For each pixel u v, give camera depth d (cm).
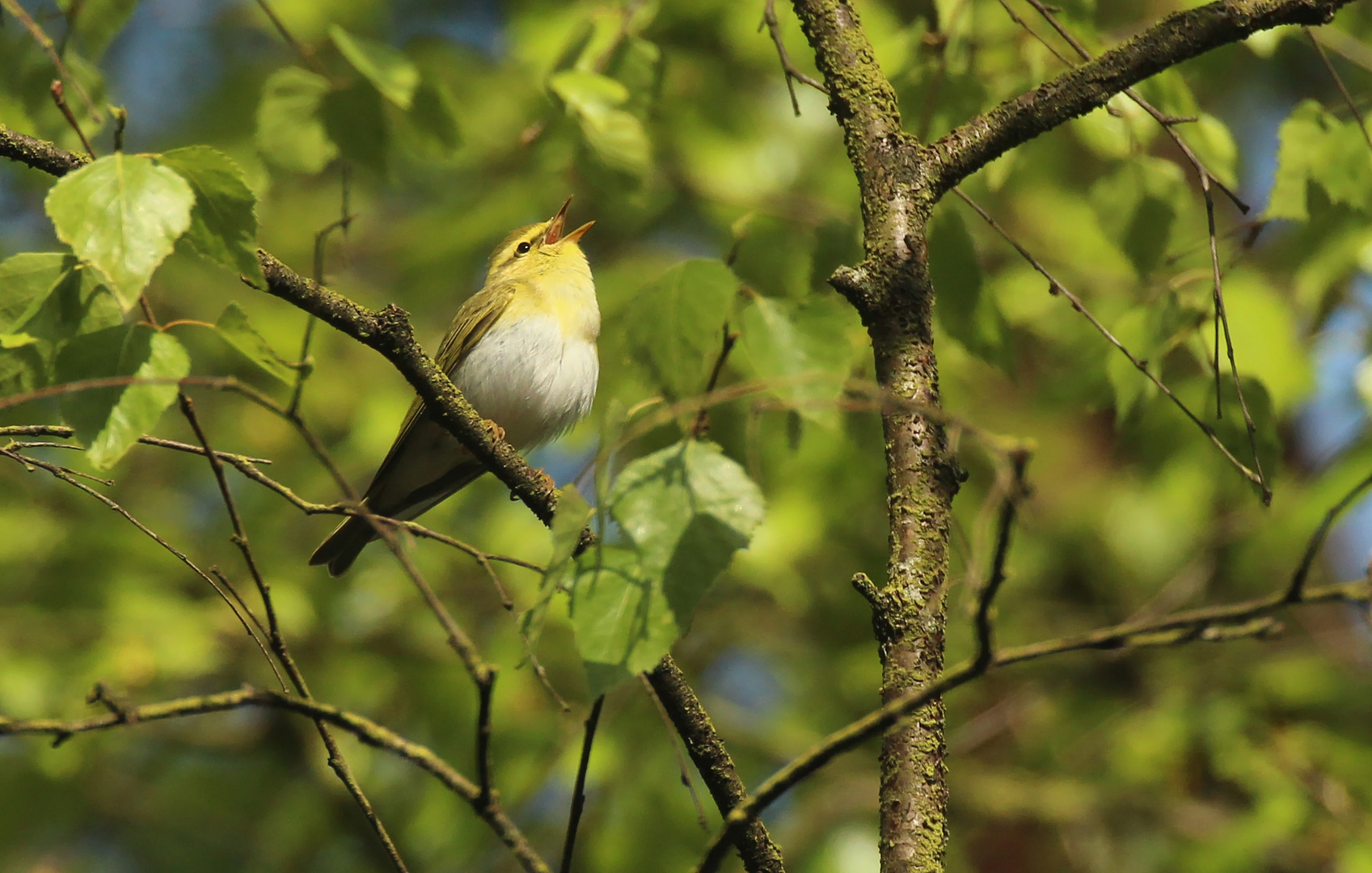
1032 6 620
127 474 1359
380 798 1296
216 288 1425
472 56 1506
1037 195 1414
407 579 1319
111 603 1177
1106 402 843
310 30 1434
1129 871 1232
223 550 1269
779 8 1238
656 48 823
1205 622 349
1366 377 1116
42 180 1265
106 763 1359
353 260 1556
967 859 1366
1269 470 706
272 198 1573
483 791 358
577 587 397
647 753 1213
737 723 1338
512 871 1198
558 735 1214
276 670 466
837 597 1379
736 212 1323
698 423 466
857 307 495
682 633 391
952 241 660
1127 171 737
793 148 1352
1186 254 732
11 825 1300
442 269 1391
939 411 399
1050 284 576
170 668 1151
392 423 1351
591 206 1404
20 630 1201
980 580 349
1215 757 1240
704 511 398
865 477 1266
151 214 398
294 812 1320
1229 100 1527
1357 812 1178
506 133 1458
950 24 720
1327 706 1289
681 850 1173
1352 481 1166
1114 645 349
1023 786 1295
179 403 441
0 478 1295
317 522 1330
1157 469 1267
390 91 704
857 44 544
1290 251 1118
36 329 436
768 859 487
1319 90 1489
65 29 714
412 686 1277
